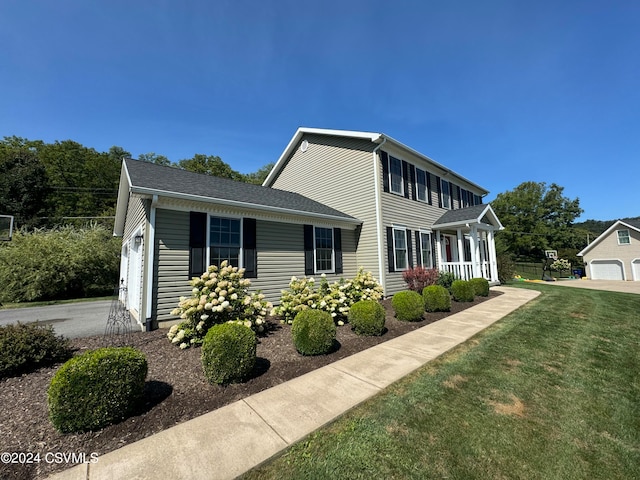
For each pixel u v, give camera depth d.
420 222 12.12
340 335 5.57
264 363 4.11
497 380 3.45
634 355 4.26
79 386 2.50
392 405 2.91
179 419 2.73
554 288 12.95
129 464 2.11
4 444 2.34
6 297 11.89
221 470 2.04
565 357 4.20
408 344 4.97
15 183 23.62
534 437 2.36
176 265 6.00
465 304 8.71
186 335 4.69
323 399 3.08
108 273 15.10
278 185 14.58
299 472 2.03
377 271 9.93
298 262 8.50
